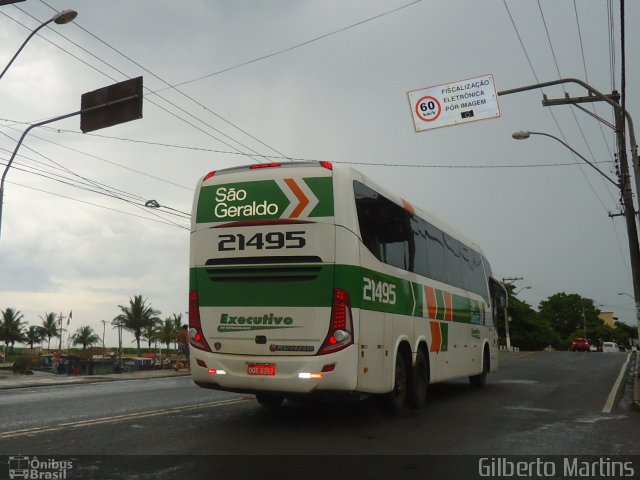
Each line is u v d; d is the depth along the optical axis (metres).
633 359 30.58
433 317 10.98
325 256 7.78
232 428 7.97
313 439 7.27
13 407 10.13
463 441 7.27
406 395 9.78
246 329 7.96
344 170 8.05
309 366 7.60
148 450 6.54
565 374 19.44
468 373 13.28
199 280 8.35
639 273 21.06
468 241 14.35
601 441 7.40
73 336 92.25
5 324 83.94
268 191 8.16
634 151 15.01
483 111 16.45
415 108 17.23
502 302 17.58
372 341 8.18
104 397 11.87
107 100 14.84
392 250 9.21
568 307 122.12
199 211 8.52
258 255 8.04
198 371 8.18
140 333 74.56
